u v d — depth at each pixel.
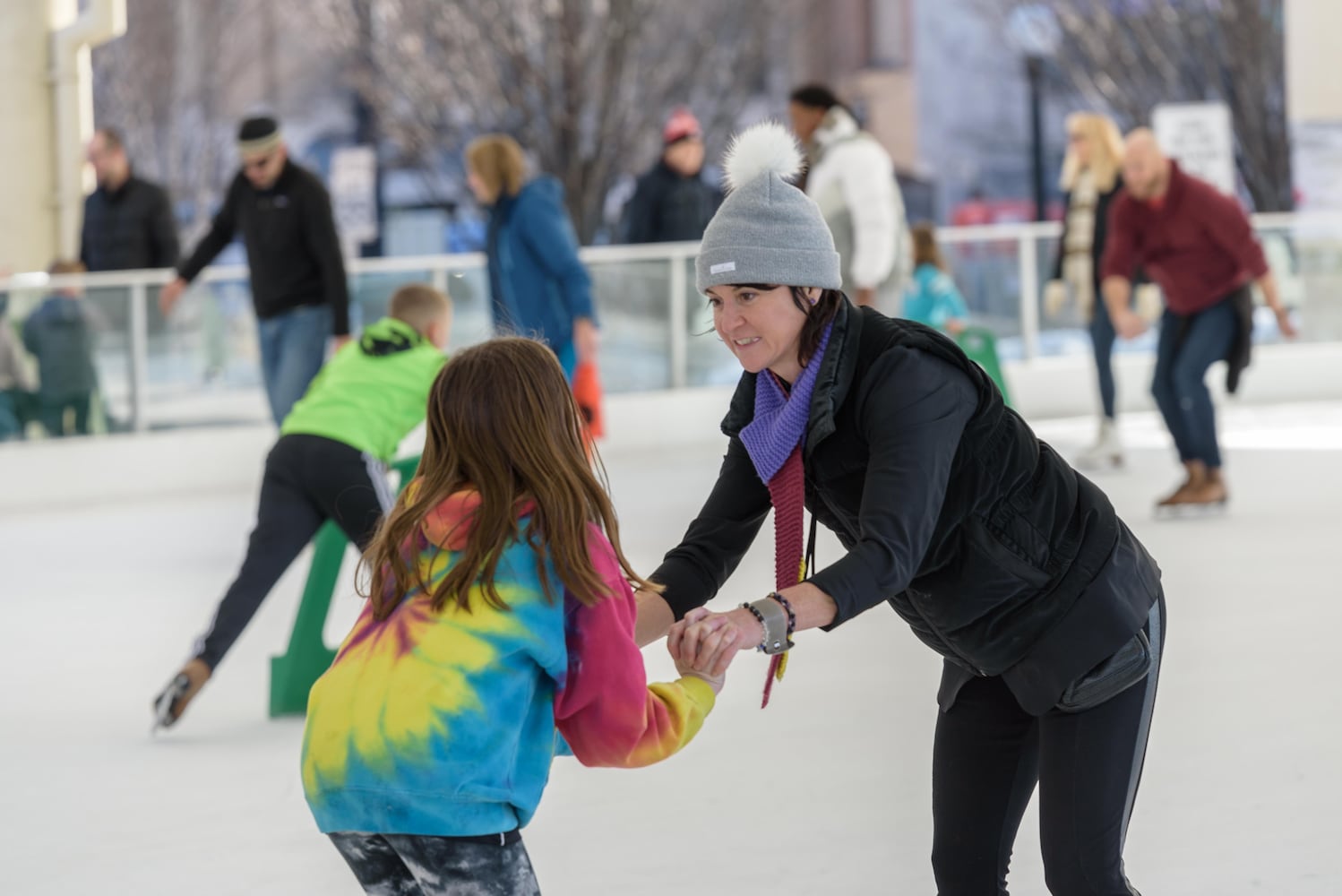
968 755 5.13
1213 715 9.02
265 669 11.16
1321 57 28.95
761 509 5.12
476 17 37.78
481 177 14.57
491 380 4.44
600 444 21.41
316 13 43.31
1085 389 23.59
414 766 4.22
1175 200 14.91
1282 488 16.77
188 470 19.73
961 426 4.61
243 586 9.38
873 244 15.77
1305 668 9.97
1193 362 15.07
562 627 4.36
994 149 51.19
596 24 37.72
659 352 21.83
